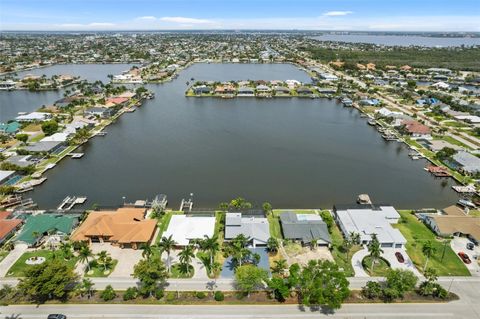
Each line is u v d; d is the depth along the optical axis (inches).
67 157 6628.9
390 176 5944.9
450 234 4033.0
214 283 3304.6
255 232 3917.3
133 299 3080.7
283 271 3457.2
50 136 7268.7
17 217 4387.3
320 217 4325.8
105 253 3489.2
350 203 5000.0
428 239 4010.8
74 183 5570.9
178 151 6948.8
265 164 6358.3
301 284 3038.9
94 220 4119.1
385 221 4202.8
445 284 3294.8
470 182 5556.1
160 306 3009.4
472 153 6609.3
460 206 4923.7
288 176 5866.1
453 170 6038.4
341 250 3818.9
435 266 3548.2
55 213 4466.0
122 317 2893.7
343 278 2984.7
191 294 3157.0
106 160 6491.1
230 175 5876.0
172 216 4333.2
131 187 5428.2
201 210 4702.3
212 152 6914.4
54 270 3078.2
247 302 3063.5
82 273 3425.2
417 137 7667.3
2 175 5403.5
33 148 6574.8
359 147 7308.1
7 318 2871.6
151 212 4586.6
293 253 3752.5
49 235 4018.2
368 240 3870.6
